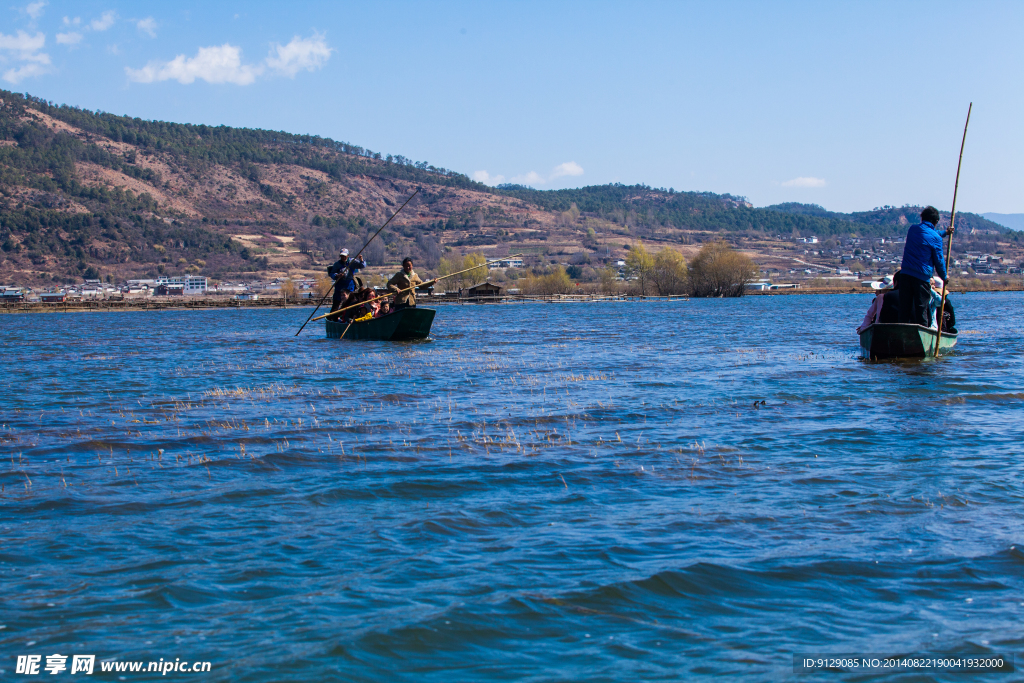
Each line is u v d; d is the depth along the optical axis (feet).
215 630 18.57
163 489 30.37
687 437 38.78
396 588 20.74
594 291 497.05
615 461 33.96
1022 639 17.62
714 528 24.91
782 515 26.05
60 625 18.90
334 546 23.89
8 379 68.59
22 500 29.04
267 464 34.06
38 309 363.76
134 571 22.09
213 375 70.59
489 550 23.40
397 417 45.68
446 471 32.53
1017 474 30.45
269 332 152.46
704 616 19.03
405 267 115.85
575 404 49.75
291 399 53.88
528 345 104.88
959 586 20.34
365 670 16.76
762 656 17.13
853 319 177.27
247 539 24.62
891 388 53.62
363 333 117.80
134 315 303.07
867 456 33.99
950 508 26.37
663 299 433.07
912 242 69.87
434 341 114.32
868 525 24.89
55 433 42.09
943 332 72.95
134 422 45.32
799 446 36.19
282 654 17.40
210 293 566.77
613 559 22.44
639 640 17.93
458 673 16.67
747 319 184.85
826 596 19.95
